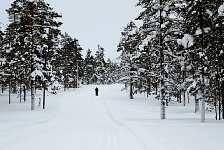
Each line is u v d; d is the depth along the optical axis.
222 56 21.02
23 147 12.99
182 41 22.03
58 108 37.72
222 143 12.67
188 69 24.17
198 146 12.08
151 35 24.70
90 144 13.72
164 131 16.72
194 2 21.69
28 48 34.62
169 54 24.75
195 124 20.08
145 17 25.42
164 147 12.10
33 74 34.00
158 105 42.88
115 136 16.11
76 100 46.81
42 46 34.97
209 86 23.50
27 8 34.91
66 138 15.59
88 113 33.62
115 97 52.53
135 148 12.42
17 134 16.73
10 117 27.75
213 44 21.14
